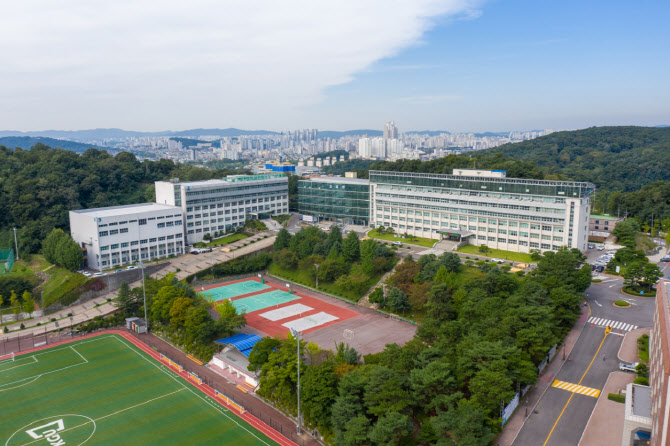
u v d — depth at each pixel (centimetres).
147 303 15862
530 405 9769
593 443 8500
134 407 10500
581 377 10888
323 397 9050
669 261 19462
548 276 14200
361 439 7919
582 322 13925
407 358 9869
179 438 9288
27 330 15662
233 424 9812
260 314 16438
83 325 15875
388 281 16975
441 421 7869
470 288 14112
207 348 13088
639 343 12362
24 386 11525
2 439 9219
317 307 17200
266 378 10725
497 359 9238
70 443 9081
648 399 8669
